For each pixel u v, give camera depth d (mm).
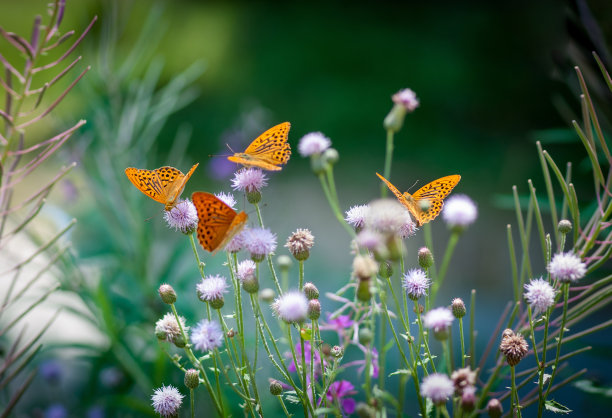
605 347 1289
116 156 1532
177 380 1354
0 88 2734
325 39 5438
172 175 1160
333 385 1130
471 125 4859
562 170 2590
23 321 1739
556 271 1074
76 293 1393
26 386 1082
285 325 1146
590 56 1225
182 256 1486
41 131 2721
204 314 1437
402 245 1069
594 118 1126
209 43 5449
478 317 2518
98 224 1553
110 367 1447
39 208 1085
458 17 5438
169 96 1687
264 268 1576
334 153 1257
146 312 1452
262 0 5816
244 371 1102
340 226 3373
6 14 4520
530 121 4758
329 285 2150
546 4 4961
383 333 1158
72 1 3223
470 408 1049
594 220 1148
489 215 3439
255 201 1147
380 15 5566
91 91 1598
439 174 4453
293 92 5199
